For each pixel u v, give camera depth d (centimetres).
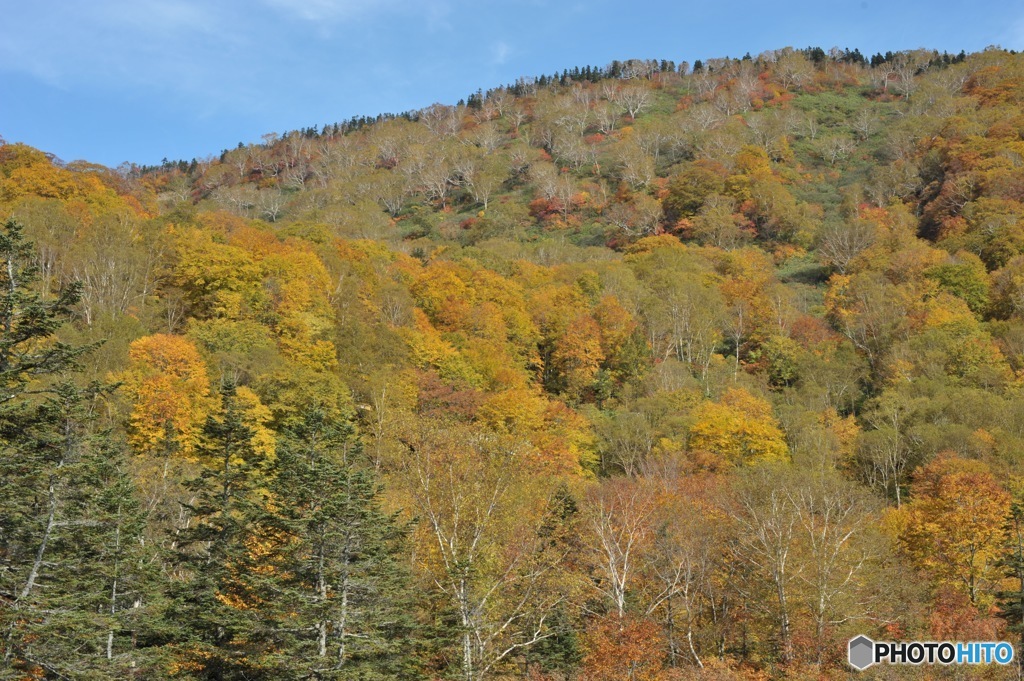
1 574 2517
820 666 3328
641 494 4206
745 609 3862
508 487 3341
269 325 6788
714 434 6284
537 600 3331
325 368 6306
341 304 7462
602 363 8356
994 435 5956
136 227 7731
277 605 2930
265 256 7688
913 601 3769
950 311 8469
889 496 6025
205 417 4816
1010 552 4141
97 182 8894
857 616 3491
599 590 3656
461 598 2908
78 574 2920
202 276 6944
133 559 3098
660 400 7112
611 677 3170
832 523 4141
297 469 3178
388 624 3017
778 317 9206
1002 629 3619
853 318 8988
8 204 7238
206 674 3159
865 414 7062
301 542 3028
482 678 2866
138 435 4547
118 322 5694
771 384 8331
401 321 7850
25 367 2659
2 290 2833
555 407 6725
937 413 6419
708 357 8675
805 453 6216
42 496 2780
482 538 3175
